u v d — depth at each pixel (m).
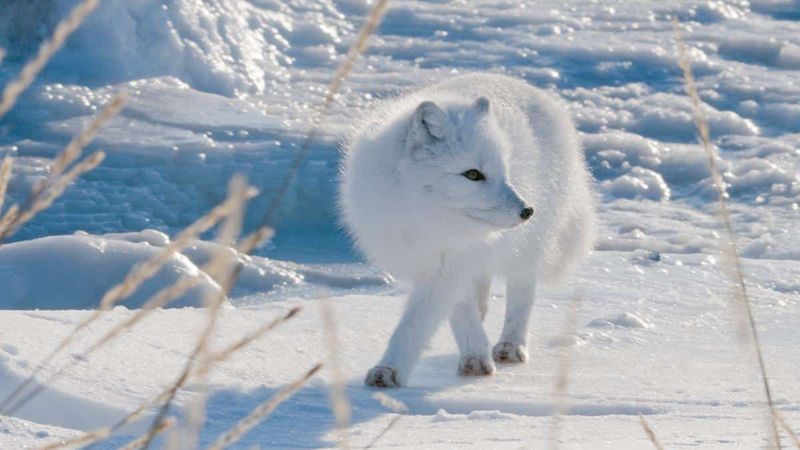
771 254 16.34
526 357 9.47
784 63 27.41
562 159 9.61
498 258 8.88
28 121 20.64
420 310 8.55
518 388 8.35
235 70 24.23
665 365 9.37
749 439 5.89
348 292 14.44
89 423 7.04
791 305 12.25
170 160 19.09
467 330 8.93
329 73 25.42
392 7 30.50
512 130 8.93
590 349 10.01
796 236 17.12
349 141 9.77
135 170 18.72
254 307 10.77
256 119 21.50
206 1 25.70
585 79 25.66
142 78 23.31
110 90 22.45
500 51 27.36
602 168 20.64
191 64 24.00
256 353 8.87
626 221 18.03
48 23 24.28
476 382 8.64
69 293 12.47
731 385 8.48
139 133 20.22
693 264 14.08
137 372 7.80
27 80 2.14
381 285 14.73
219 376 8.05
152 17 24.23
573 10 31.59
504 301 11.66
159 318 9.60
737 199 19.20
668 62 26.80
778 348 10.23
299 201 18.11
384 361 8.40
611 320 11.01
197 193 18.22
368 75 25.31
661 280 13.16
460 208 8.22
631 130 22.72
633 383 8.55
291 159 19.14
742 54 28.05
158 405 7.11
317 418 7.28
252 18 26.80
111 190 18.06
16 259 12.76
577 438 6.26
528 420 7.10
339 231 17.27
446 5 31.38
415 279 8.72
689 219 18.28
